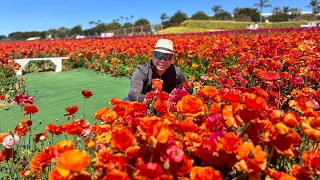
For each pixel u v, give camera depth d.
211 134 1.43
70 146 1.47
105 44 12.58
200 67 7.07
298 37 8.49
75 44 14.58
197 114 1.45
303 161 1.36
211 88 1.88
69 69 11.59
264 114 1.60
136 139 1.42
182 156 1.28
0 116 4.93
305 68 3.87
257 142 1.43
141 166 1.20
